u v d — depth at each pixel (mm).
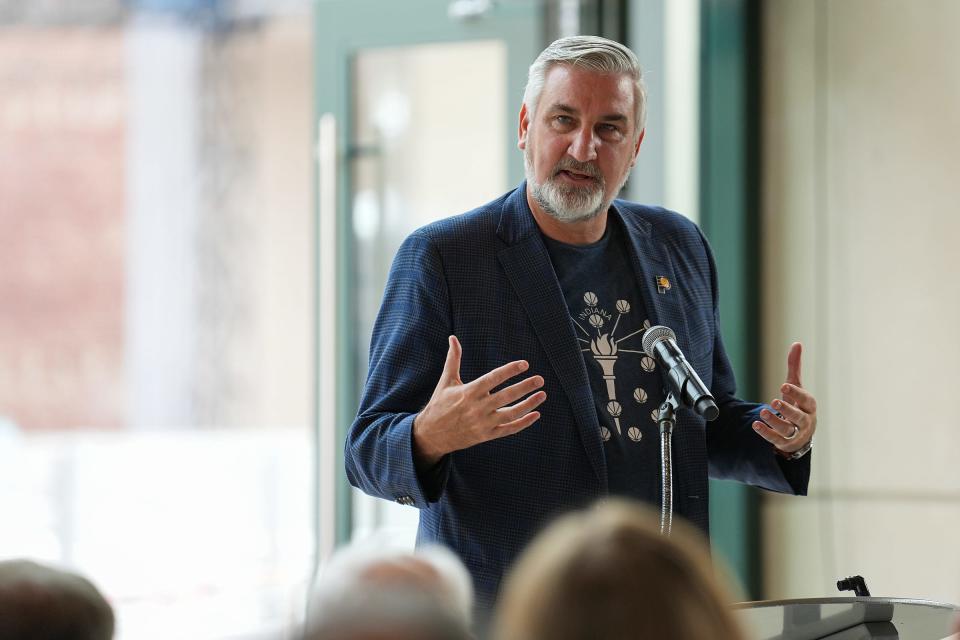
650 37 9477
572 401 4805
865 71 9211
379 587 2002
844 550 9242
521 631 1883
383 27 9531
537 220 5070
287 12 22875
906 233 9094
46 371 23609
